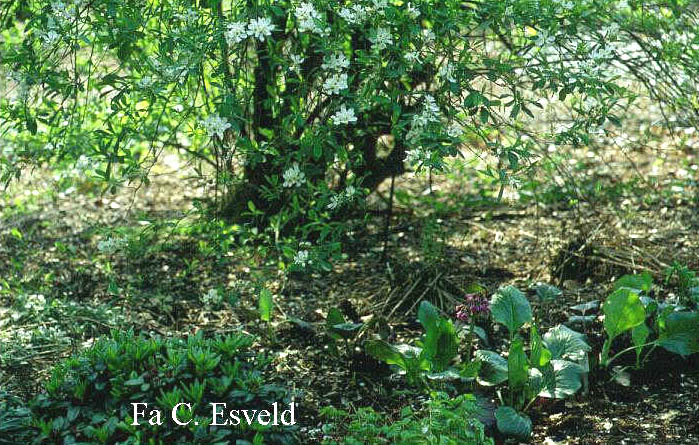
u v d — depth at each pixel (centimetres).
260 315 445
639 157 713
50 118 411
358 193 424
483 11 379
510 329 387
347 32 398
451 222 598
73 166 571
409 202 631
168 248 550
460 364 385
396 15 362
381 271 518
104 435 297
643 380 388
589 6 400
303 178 404
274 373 403
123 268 529
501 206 625
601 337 412
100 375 327
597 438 345
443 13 364
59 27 370
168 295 492
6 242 577
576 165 658
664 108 744
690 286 428
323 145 399
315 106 431
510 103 373
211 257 540
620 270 489
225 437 309
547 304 463
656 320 400
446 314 458
